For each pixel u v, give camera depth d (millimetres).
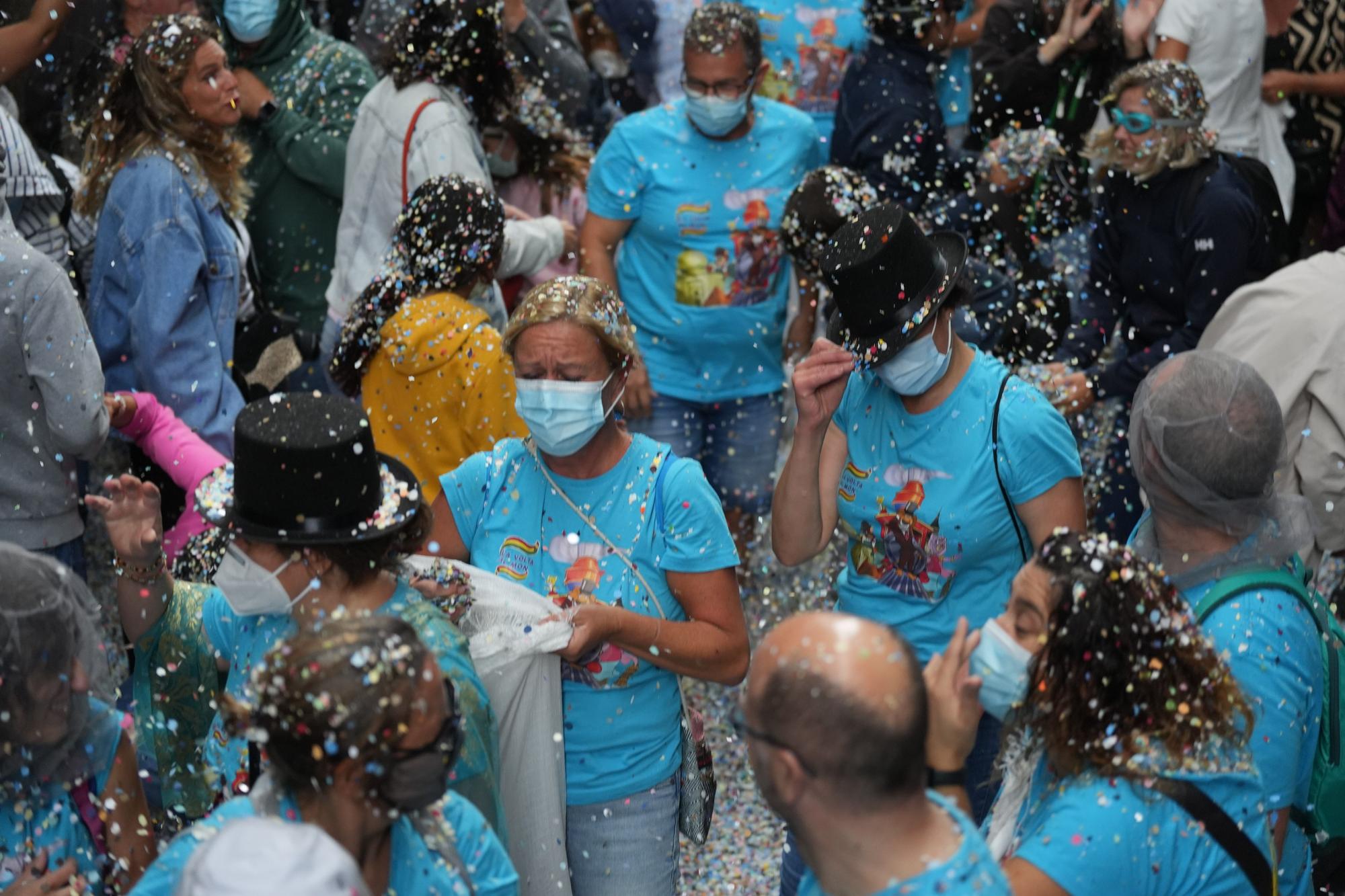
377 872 2207
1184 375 2812
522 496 3246
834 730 1924
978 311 4594
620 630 3062
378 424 4203
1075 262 5648
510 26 6098
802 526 3439
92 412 3793
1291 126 6504
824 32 6551
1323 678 2775
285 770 2117
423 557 3115
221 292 4566
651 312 5449
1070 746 2348
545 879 3096
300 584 2744
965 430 3307
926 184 5906
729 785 4703
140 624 3016
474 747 2740
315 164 5395
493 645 2980
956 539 3330
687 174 5297
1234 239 4703
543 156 5719
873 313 3148
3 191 3965
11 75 5008
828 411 3336
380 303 4172
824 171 4750
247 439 2656
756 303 5430
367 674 2088
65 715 2480
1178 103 4707
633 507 3189
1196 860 2311
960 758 2404
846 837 1978
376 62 5867
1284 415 3914
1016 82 6312
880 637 2014
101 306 4465
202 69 4461
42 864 2453
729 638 3203
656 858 3273
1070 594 2373
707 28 5051
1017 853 2322
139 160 4441
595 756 3199
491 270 4297
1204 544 2812
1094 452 5391
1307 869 2846
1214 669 2410
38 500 3922
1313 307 3965
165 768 3104
